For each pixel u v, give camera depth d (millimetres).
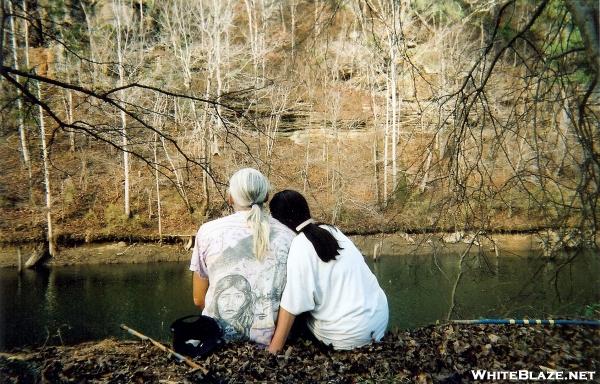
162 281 19703
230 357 2789
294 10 18750
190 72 21719
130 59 18125
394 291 13031
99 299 17266
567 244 3711
